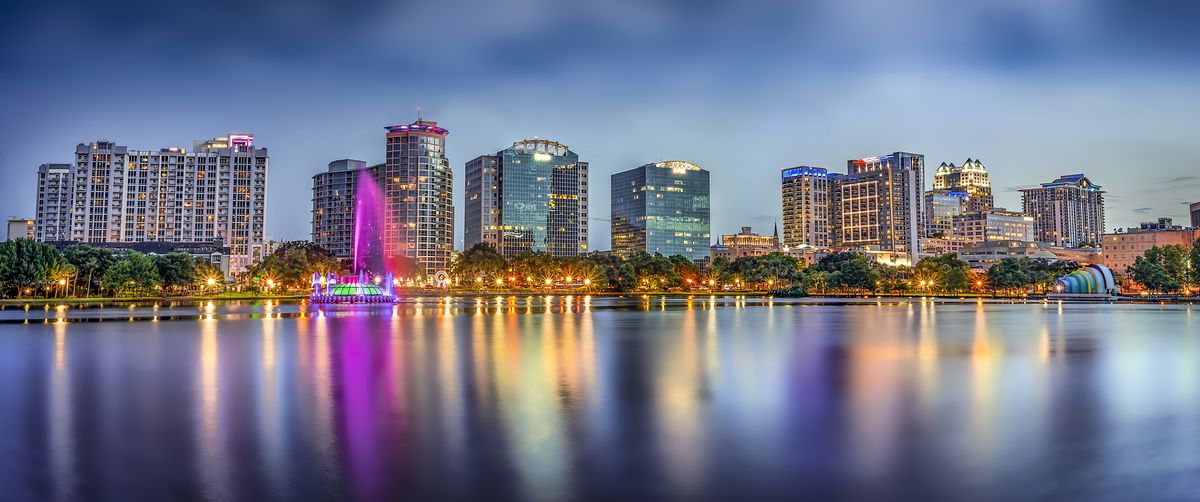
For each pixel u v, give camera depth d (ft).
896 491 78.43
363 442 98.27
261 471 84.99
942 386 146.41
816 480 82.07
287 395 133.59
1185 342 243.60
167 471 85.15
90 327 304.91
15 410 119.44
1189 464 88.53
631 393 136.87
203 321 346.13
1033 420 112.98
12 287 559.79
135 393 136.05
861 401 128.98
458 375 160.04
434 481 81.41
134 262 621.72
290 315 400.67
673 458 90.79
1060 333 284.61
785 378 157.69
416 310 467.52
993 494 77.51
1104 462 89.45
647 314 428.15
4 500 75.41
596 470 85.66
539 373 164.45
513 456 91.61
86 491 78.33
